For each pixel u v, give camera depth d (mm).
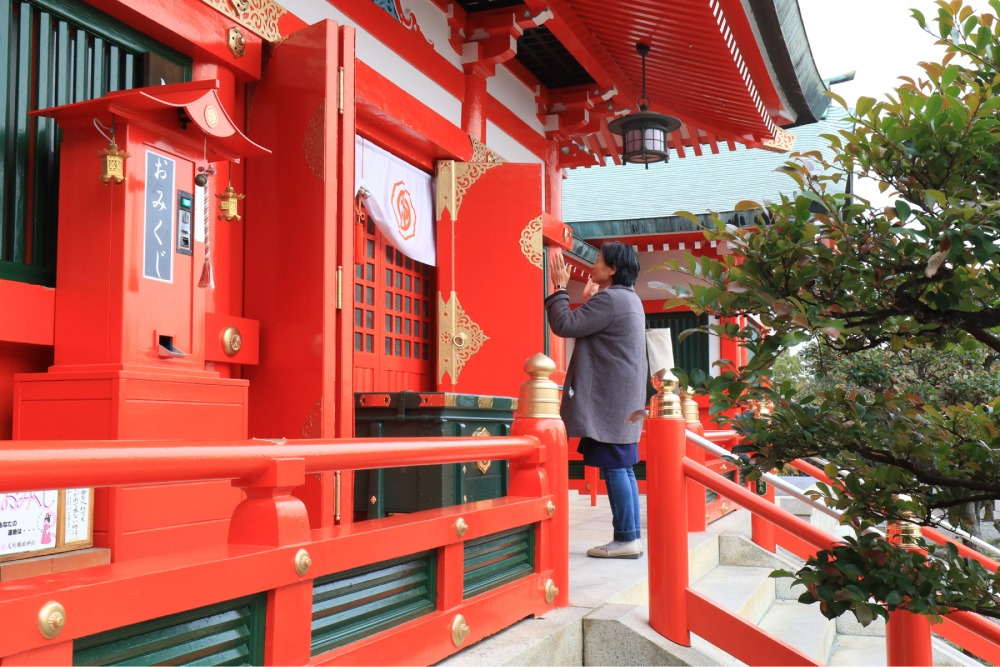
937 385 8023
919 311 1719
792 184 10508
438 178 5277
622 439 3619
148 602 1173
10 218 2600
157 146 2619
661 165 11867
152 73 3094
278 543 1436
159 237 2605
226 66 3396
